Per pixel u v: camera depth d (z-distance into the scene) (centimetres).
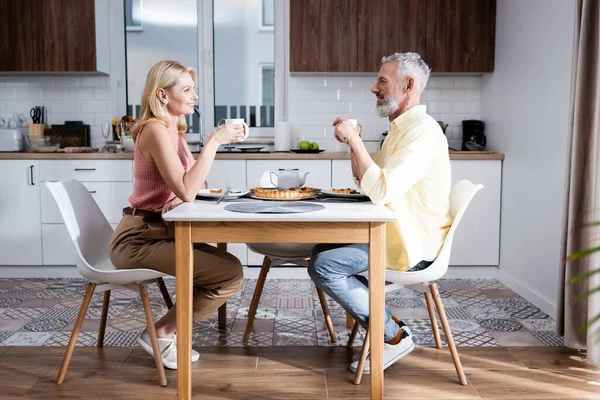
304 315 330
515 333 300
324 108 470
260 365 257
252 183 411
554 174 327
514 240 388
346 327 309
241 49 476
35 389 233
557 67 323
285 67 474
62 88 467
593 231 258
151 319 238
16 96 466
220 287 239
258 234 202
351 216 195
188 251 202
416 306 347
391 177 218
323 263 229
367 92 468
